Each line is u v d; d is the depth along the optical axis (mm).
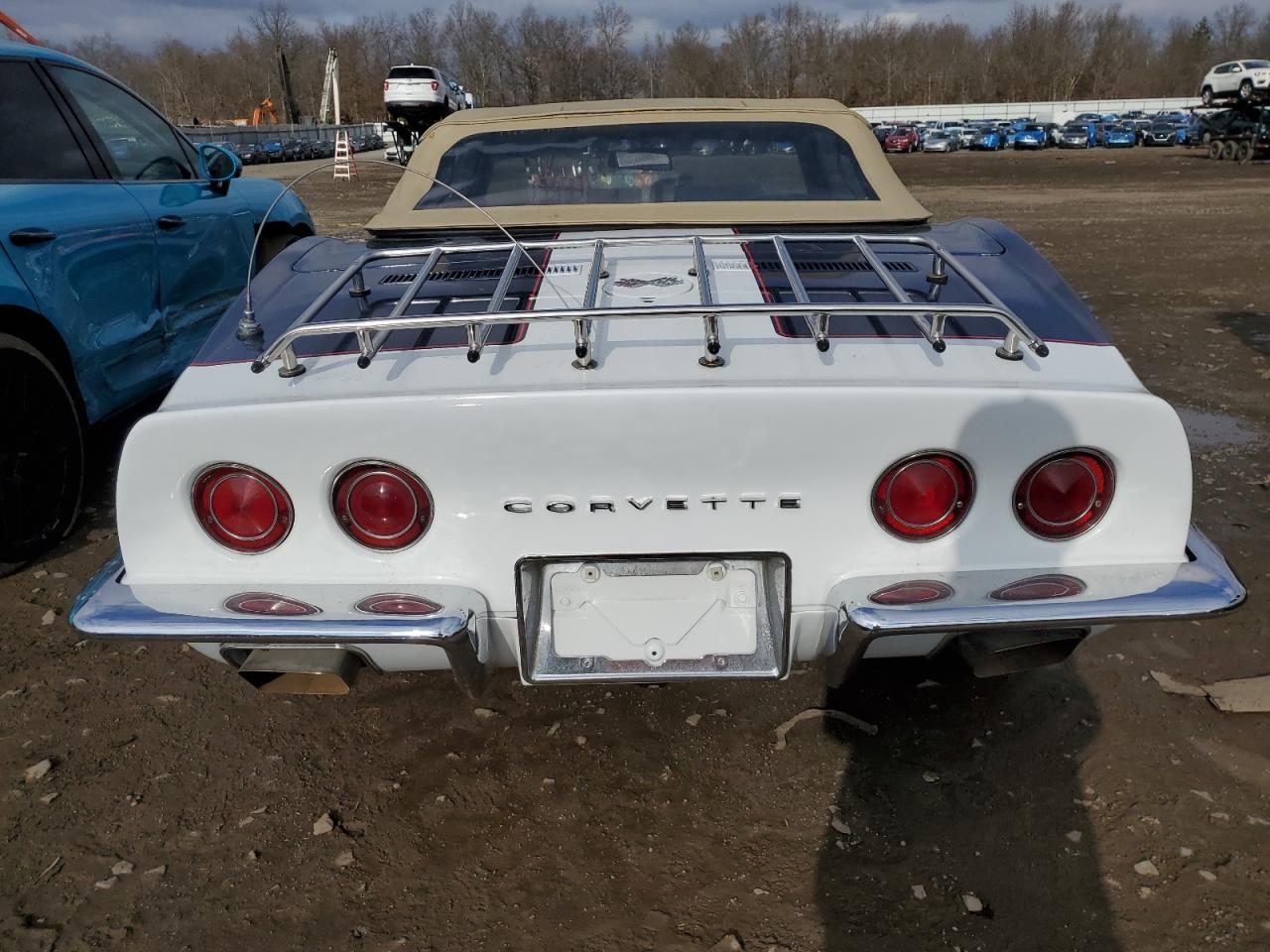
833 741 2373
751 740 2385
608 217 2850
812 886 1948
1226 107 30859
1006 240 2637
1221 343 6141
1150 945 1788
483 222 2834
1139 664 2641
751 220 2820
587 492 1762
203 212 4219
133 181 3902
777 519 1787
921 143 48219
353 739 2426
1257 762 2258
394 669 1971
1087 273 9000
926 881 1950
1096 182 21688
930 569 1810
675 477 1748
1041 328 1963
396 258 2561
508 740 2410
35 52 3604
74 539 3500
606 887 1962
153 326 3869
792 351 1842
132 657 2797
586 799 2201
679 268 2367
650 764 2312
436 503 1777
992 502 1772
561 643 1884
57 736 2436
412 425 1705
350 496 1777
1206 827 2061
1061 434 1725
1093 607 1718
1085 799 2152
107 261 3557
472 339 1827
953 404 1690
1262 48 87625
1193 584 1763
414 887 1971
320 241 2848
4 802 2201
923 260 2457
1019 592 1753
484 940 1844
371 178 24188
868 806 2156
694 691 2582
